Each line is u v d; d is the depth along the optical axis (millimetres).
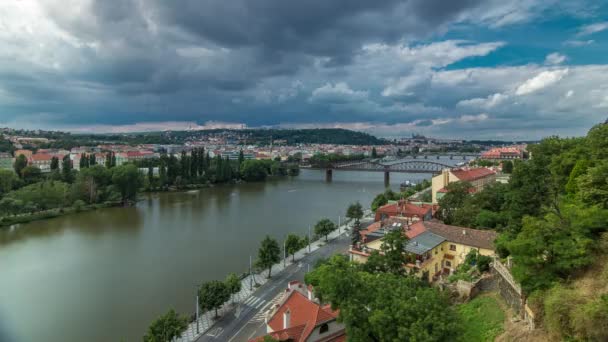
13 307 87750
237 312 82438
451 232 88062
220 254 122500
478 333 46406
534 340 38281
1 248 131375
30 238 143500
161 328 66875
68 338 75062
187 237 142375
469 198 111625
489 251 77938
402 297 41969
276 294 91375
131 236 144500
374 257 66000
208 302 78312
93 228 157625
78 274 106625
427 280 73500
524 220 46094
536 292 40625
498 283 54125
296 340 53250
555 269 40406
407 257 73625
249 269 108312
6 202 168375
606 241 40781
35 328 78750
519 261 42594
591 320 30922
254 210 194625
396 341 38406
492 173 182250
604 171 51062
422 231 87250
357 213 158375
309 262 114188
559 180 72125
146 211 193125
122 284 99438
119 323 80375
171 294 93375
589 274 38625
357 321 42781
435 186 154875
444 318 38688
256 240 138250
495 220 93625
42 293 94688
